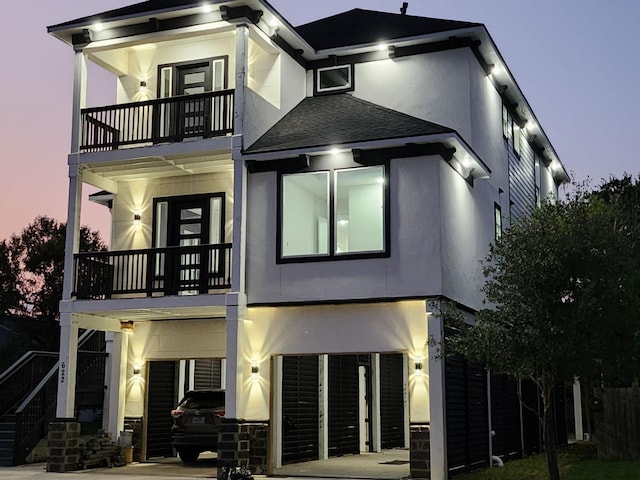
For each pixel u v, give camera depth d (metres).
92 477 14.55
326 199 15.32
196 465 17.05
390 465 17.34
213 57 17.77
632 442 15.69
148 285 16.02
